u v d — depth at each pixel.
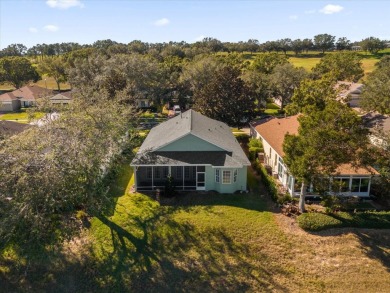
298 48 137.38
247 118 45.16
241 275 18.50
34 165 16.78
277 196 25.53
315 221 22.17
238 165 27.02
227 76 44.19
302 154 21.70
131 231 22.33
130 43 136.88
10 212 15.59
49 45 167.00
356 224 22.28
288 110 42.75
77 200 17.61
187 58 96.00
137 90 56.84
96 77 56.09
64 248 20.64
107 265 19.38
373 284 17.77
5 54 173.38
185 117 35.69
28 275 18.64
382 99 44.12
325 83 40.03
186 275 18.56
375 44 129.25
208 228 22.47
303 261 19.48
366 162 20.84
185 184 28.28
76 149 18.39
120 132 27.30
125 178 31.17
